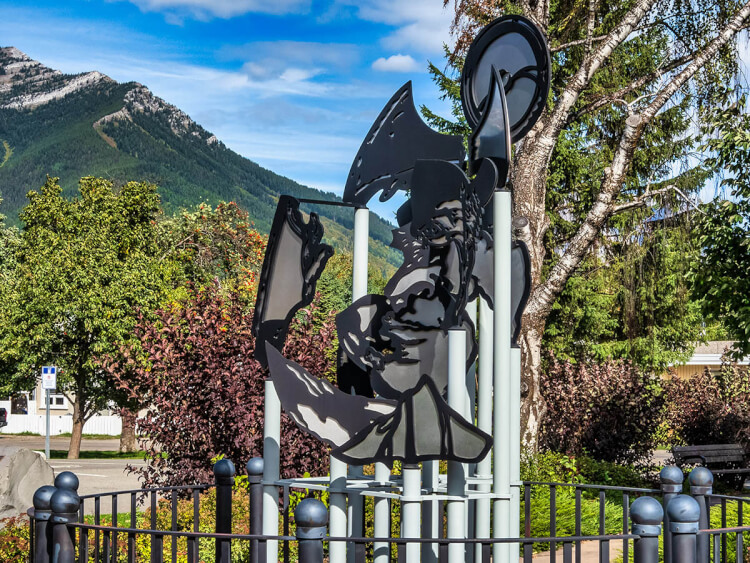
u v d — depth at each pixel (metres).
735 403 15.07
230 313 9.14
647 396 14.42
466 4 13.39
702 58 11.92
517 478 4.77
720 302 11.91
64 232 26.11
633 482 12.12
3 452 9.55
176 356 8.89
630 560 7.36
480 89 4.90
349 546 4.69
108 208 26.88
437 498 3.93
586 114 14.99
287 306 4.74
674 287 15.36
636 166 15.55
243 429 8.42
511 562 4.73
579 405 14.10
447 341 4.41
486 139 4.23
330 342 8.96
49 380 23.42
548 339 19.44
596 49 11.88
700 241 11.93
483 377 4.77
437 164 4.28
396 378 4.53
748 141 11.34
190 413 8.86
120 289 24.80
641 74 15.59
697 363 29.86
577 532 5.37
